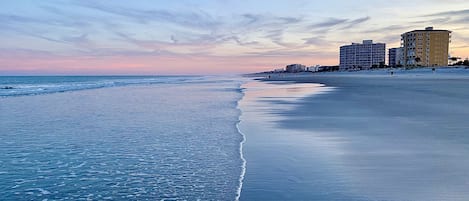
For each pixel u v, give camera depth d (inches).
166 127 443.8
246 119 491.2
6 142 359.3
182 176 240.8
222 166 260.4
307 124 424.2
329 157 267.4
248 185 212.1
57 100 903.1
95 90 1432.1
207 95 1066.7
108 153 310.2
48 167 269.0
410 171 224.8
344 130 374.9
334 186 204.1
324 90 1174.3
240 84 2084.2
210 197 201.2
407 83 1600.6
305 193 195.3
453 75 2768.2
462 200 177.2
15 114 595.2
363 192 192.7
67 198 206.5
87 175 248.2
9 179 241.1
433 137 324.5
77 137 383.2
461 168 227.8
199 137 374.3
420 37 5339.6
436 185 198.7
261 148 307.6
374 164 243.6
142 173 250.4
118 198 204.8
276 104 693.9
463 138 318.0
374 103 653.3
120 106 727.7
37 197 208.7
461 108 550.0
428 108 554.6
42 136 391.2
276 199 188.9
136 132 410.6
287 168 243.3
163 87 1739.7
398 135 338.6
